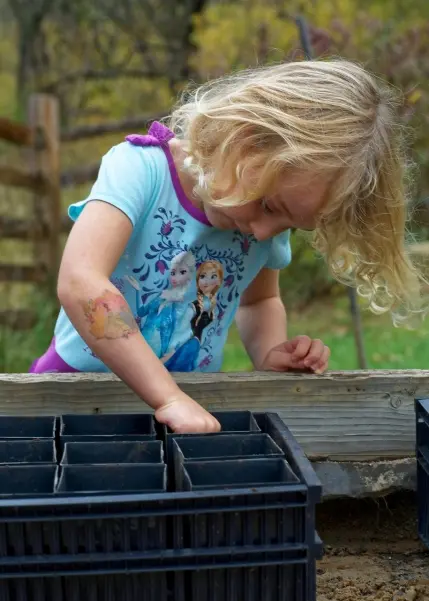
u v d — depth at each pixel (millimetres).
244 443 1516
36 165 6941
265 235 1855
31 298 6953
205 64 7812
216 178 1817
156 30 11266
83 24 12102
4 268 6871
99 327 1748
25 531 1272
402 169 2010
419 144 6195
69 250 1868
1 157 8094
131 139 2105
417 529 2062
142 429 1669
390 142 1902
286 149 1723
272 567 1311
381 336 6941
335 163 1751
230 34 7711
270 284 2482
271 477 1389
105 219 1925
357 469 2000
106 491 1297
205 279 2213
